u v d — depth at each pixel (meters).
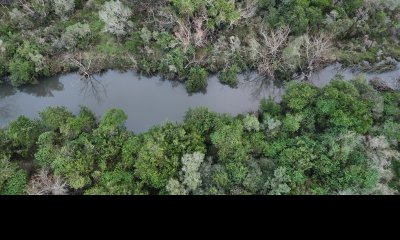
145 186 43.31
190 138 44.62
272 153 44.91
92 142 45.66
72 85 56.81
